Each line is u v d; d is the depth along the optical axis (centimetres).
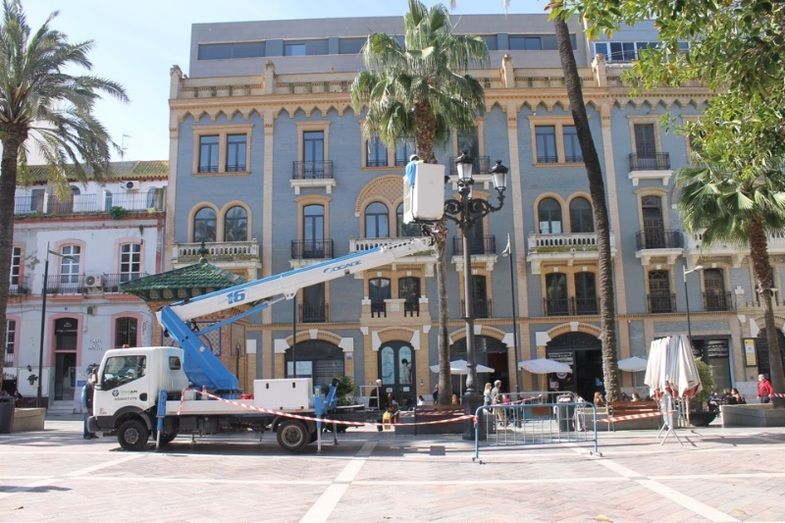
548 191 3244
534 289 3148
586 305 3141
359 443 1517
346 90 3341
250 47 3997
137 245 3325
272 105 3328
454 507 770
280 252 3219
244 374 2175
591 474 1006
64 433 1933
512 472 1045
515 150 3269
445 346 1962
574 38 4009
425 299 3133
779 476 943
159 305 1927
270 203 3253
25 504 805
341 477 1012
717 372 3094
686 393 1391
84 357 3228
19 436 1823
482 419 1520
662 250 3112
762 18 953
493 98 3312
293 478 1010
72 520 715
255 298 1474
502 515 725
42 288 3303
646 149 3291
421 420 1767
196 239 3259
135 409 1399
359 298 3164
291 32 3988
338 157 3300
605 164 3253
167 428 1385
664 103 3306
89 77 2352
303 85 3359
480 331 3114
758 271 1959
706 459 1127
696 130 1344
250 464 1177
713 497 806
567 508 759
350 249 3148
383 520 704
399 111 2094
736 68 936
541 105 3325
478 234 3188
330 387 1495
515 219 3203
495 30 3956
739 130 1188
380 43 2103
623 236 3188
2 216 2134
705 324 3111
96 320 3259
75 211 3541
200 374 1454
